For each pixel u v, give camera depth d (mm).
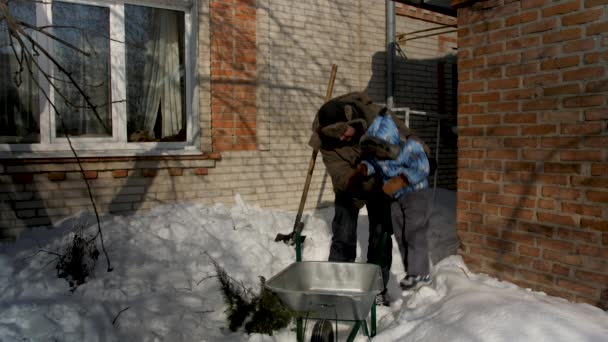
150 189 4934
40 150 4461
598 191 3062
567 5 3189
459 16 3867
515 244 3549
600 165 3047
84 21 4707
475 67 3771
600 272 3064
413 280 3635
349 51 6641
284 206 5957
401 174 3592
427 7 5809
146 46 5082
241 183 5578
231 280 3789
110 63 4836
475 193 3816
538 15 3348
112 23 4824
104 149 4781
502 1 3568
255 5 5625
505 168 3596
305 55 6164
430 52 7828
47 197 4410
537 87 3371
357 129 3826
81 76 4711
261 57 5688
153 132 5152
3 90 4363
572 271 3211
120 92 4883
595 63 3055
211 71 5324
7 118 4387
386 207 3930
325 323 2764
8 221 4250
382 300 3645
